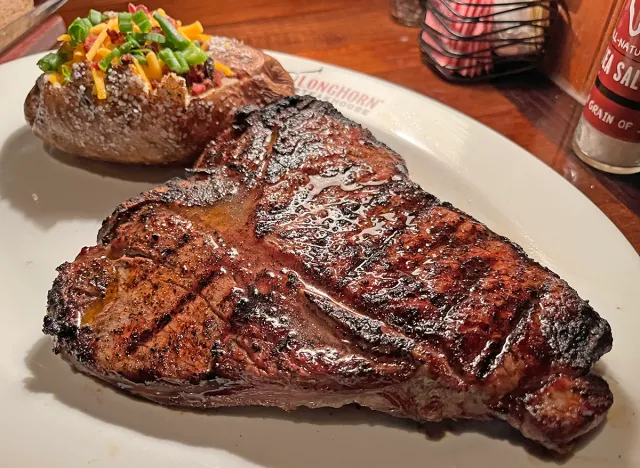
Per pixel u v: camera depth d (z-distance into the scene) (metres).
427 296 0.20
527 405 0.19
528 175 0.28
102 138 0.29
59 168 0.30
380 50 0.40
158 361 0.20
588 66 0.35
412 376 0.19
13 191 0.29
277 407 0.22
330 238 0.21
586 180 0.31
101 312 0.21
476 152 0.30
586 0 0.34
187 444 0.20
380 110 0.32
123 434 0.20
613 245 0.25
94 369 0.20
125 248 0.22
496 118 0.35
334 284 0.20
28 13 0.37
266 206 0.23
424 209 0.22
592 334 0.19
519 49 0.37
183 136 0.28
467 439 0.21
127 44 0.27
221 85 0.29
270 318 0.20
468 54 0.37
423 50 0.39
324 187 0.23
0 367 0.22
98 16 0.29
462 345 0.19
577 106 0.36
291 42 0.40
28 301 0.24
